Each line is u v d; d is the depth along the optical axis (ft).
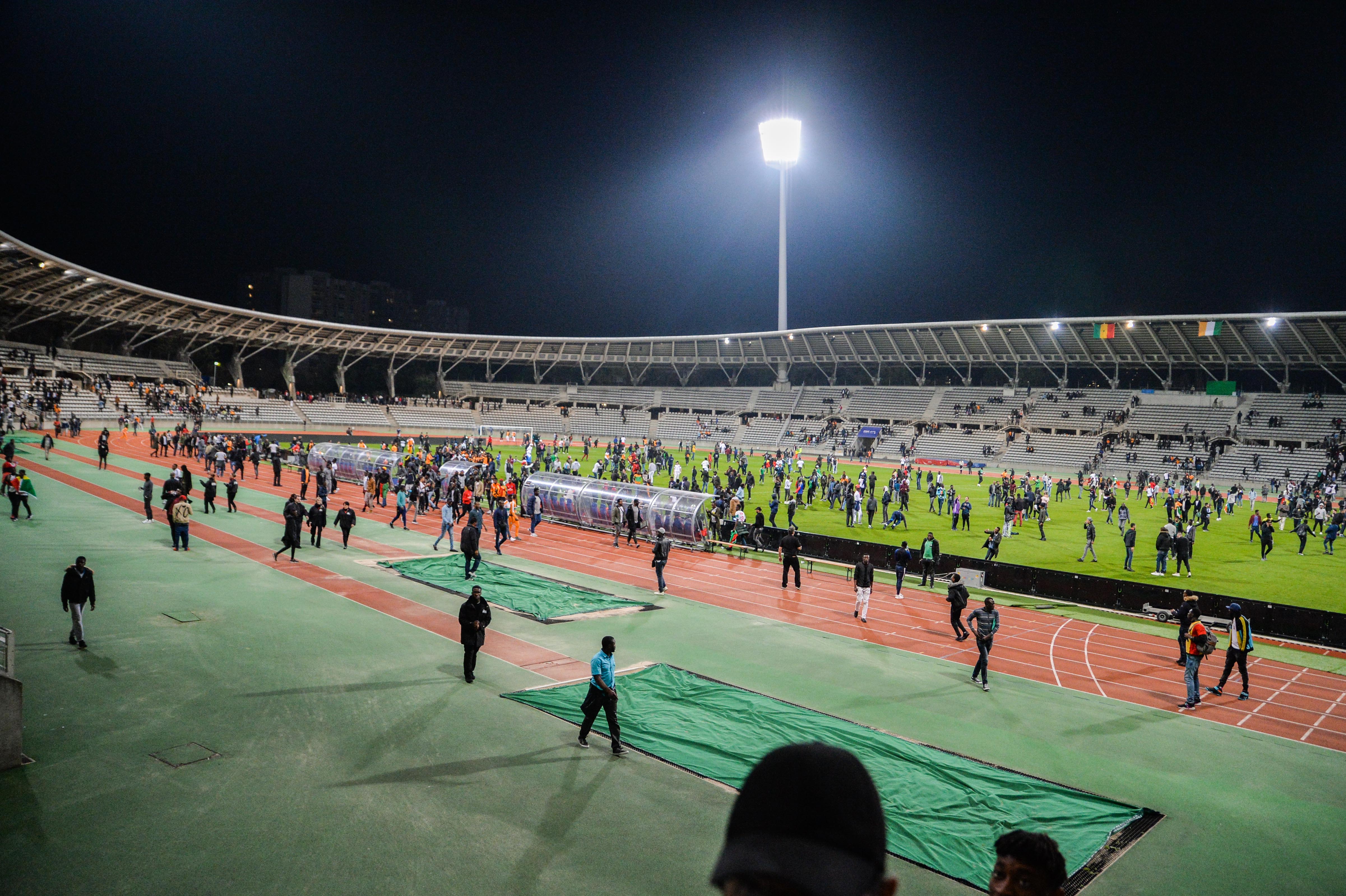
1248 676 61.16
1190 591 65.77
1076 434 286.05
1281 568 111.04
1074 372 328.70
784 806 3.67
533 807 34.81
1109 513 153.58
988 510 166.09
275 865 29.25
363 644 57.82
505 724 44.16
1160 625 78.54
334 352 374.84
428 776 37.22
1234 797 39.91
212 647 54.75
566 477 131.64
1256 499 205.16
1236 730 50.21
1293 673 63.31
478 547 83.46
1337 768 44.57
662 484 197.98
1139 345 283.59
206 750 38.63
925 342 326.24
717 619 72.84
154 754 37.93
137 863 29.01
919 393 333.83
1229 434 252.01
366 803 34.30
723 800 36.37
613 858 30.86
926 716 49.93
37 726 40.34
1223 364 276.21
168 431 242.58
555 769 38.83
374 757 38.93
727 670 57.47
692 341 380.17
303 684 48.73
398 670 52.65
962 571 92.89
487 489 138.62
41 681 46.37
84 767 36.29
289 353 355.77
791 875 3.29
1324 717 53.42
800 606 80.53
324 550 94.17
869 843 3.61
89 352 291.38
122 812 32.53
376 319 636.48
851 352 351.67
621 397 403.54
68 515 103.86
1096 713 52.11
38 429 209.56
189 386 308.19
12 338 273.33
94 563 77.82
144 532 95.96
